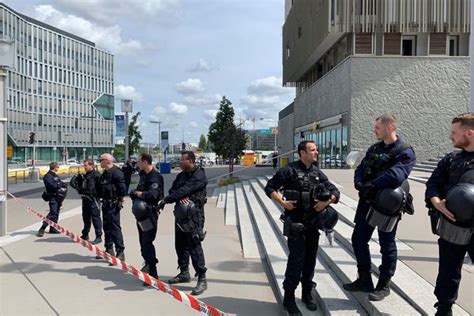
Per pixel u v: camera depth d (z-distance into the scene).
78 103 97.81
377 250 6.28
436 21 21.47
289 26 39.19
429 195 3.91
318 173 4.92
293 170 4.85
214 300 5.69
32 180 32.47
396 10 21.61
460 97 20.38
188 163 6.00
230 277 6.71
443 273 3.88
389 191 4.31
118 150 102.06
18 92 79.69
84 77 100.19
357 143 20.53
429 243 6.53
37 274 6.95
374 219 4.43
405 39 22.31
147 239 6.42
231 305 5.51
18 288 6.25
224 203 15.45
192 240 5.96
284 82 43.16
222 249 8.59
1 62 10.01
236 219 11.98
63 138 92.56
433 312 4.14
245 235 9.51
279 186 4.89
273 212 10.73
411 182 14.09
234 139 29.69
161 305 5.55
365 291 4.73
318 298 5.23
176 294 4.75
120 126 26.31
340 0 21.77
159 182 6.48
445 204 3.71
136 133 65.75
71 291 6.11
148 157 6.49
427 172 17.34
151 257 6.45
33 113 84.12
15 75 78.69
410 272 5.24
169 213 13.33
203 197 6.09
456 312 4.15
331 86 24.36
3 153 10.15
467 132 3.74
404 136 20.44
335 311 4.68
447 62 20.39
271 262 7.00
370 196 4.43
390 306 4.37
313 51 27.45
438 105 20.39
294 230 4.70
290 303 4.87
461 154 3.88
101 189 7.79
